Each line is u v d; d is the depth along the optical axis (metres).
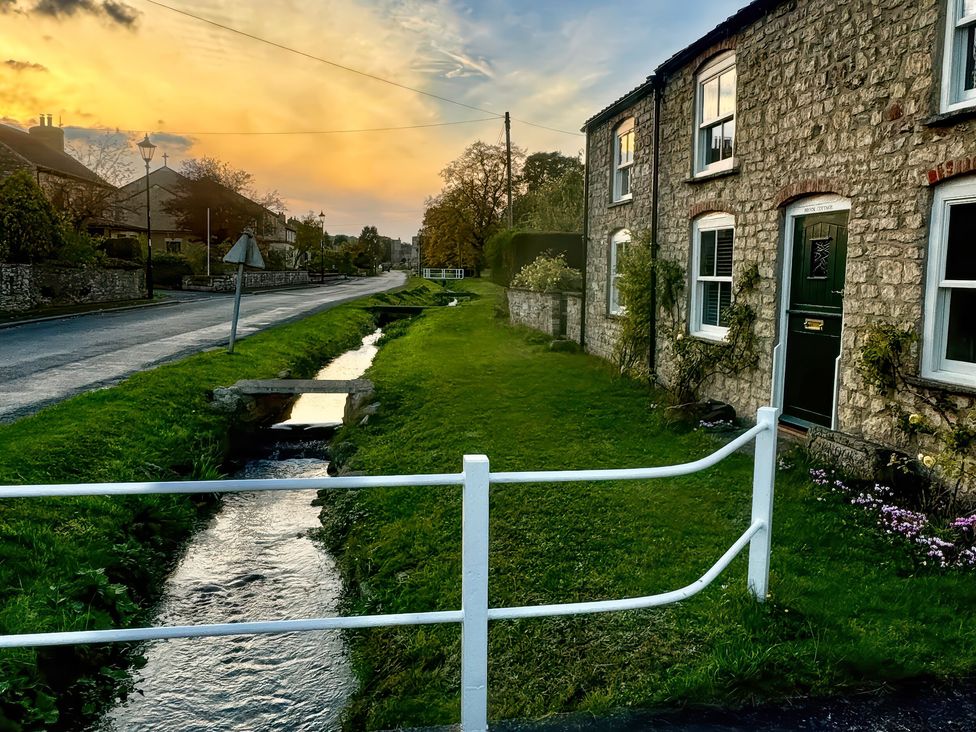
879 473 5.48
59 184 36.00
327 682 4.18
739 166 8.26
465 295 42.38
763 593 3.62
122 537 5.82
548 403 9.59
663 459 6.81
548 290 17.08
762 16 7.73
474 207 59.91
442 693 3.61
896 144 5.85
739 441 3.28
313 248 75.69
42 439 7.13
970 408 5.16
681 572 4.31
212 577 5.72
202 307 26.95
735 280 8.39
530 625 3.83
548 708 3.11
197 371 11.80
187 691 4.11
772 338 7.69
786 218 7.52
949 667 3.10
